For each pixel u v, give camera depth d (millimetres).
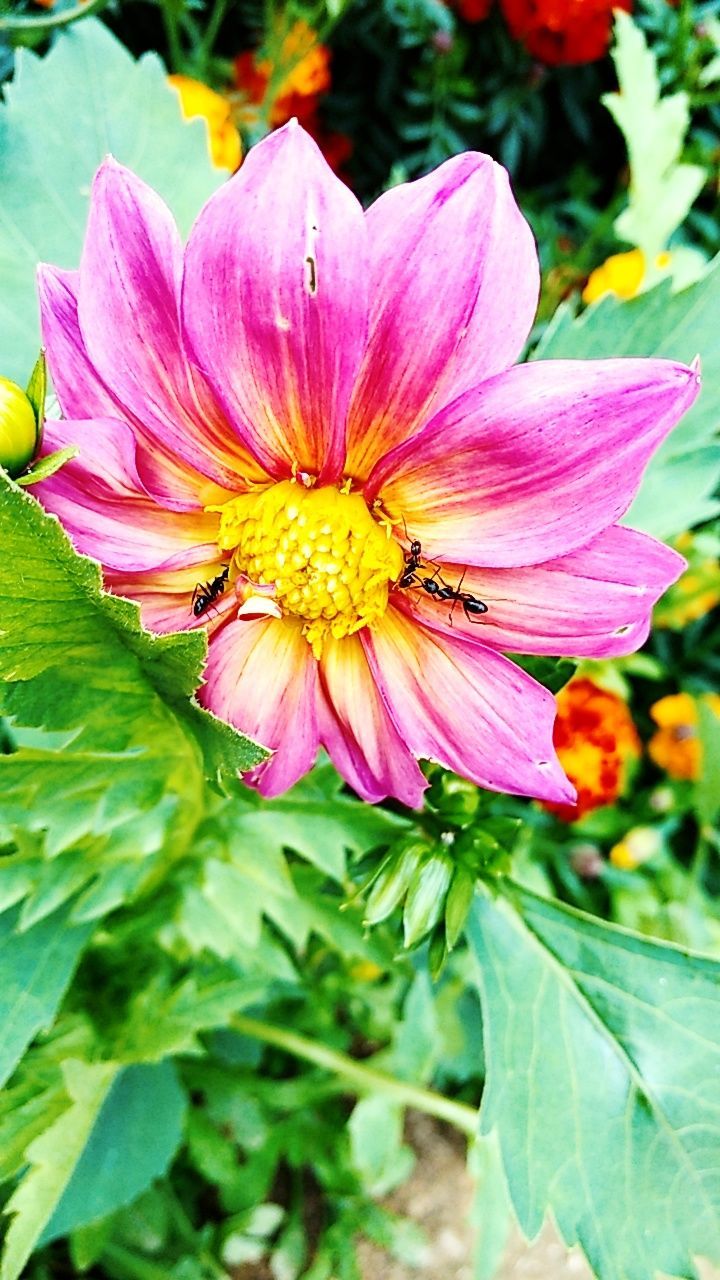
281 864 212
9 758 174
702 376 200
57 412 151
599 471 124
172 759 184
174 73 356
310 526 138
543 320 371
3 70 292
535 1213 177
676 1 370
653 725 404
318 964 345
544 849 344
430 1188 373
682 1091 185
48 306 132
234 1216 326
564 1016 188
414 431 132
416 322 124
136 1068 265
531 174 458
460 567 137
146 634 128
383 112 429
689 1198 181
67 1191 243
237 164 288
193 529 144
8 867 201
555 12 341
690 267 297
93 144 201
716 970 190
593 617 136
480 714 140
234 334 122
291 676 146
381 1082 300
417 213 120
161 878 227
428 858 167
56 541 117
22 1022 201
